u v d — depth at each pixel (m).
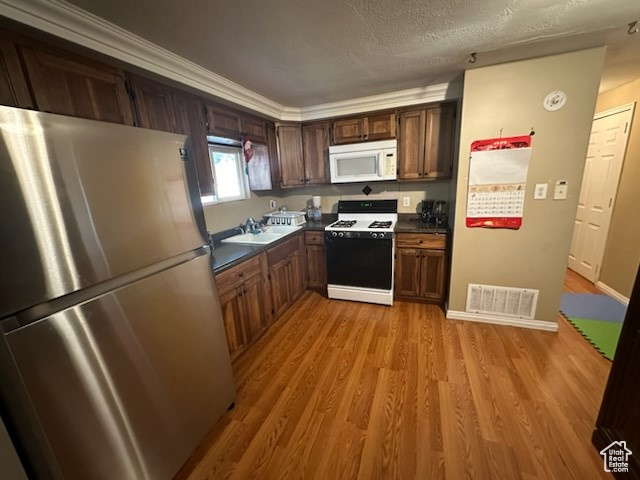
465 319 2.56
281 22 1.39
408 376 1.90
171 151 1.26
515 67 1.98
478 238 2.37
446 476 1.26
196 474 1.33
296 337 2.43
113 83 1.49
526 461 1.31
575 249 3.61
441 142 2.67
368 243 2.79
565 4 1.32
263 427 1.57
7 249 0.75
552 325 2.31
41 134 0.80
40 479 0.90
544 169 2.08
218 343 1.56
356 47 1.70
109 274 1.00
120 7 1.20
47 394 0.84
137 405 1.10
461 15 1.39
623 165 2.83
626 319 1.21
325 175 3.19
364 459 1.36
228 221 2.81
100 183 0.96
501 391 1.73
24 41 1.14
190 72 1.84
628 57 2.02
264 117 2.89
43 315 0.83
